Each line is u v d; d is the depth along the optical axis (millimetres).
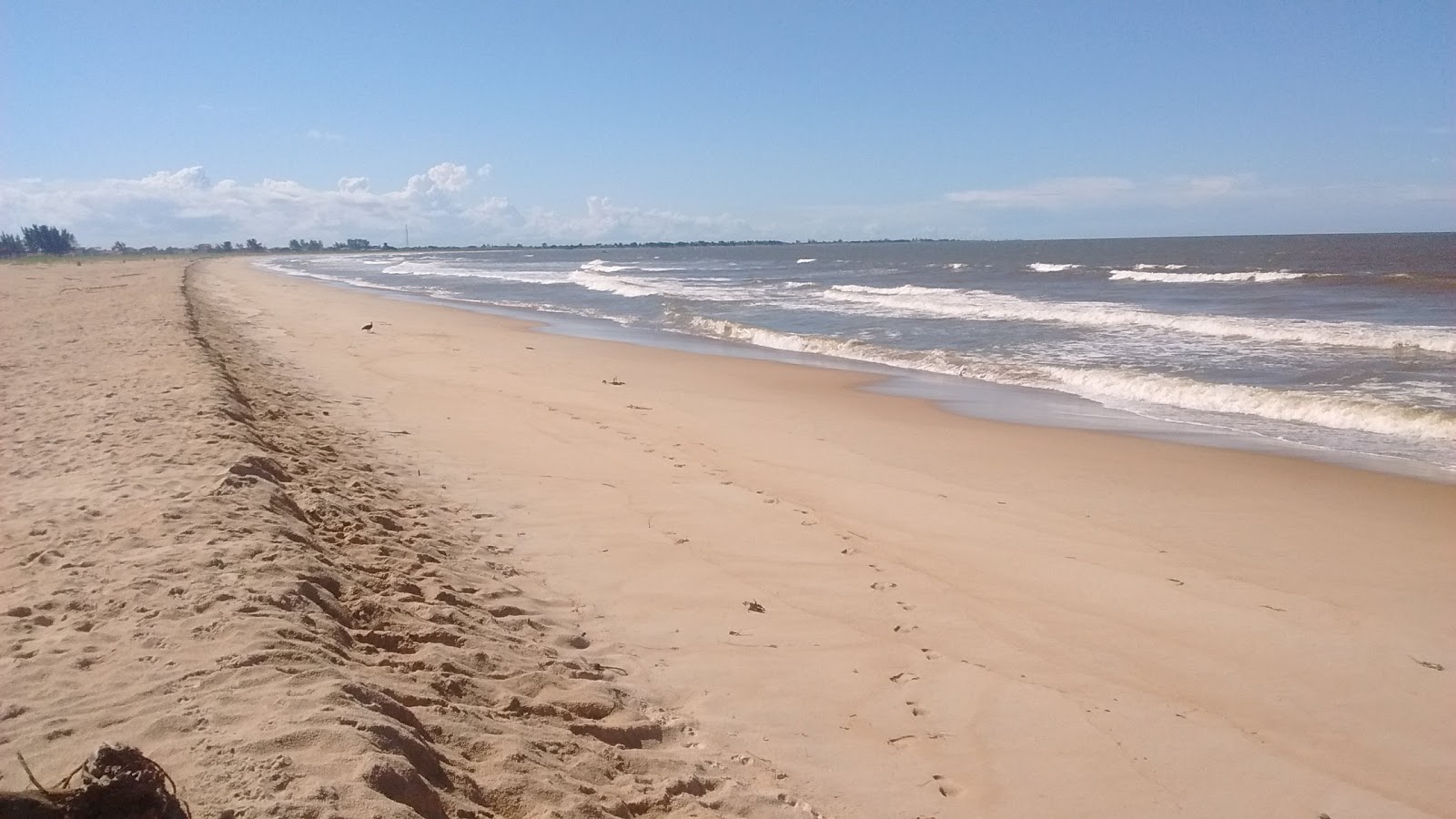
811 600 6250
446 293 44000
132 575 4793
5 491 6488
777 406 13617
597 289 44406
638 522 7734
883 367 18031
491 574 6273
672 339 23219
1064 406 13805
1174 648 5656
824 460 10273
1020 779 4281
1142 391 14500
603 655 5273
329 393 13055
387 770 3000
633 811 3598
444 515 7523
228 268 79250
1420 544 7582
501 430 11172
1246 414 13055
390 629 4844
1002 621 6000
